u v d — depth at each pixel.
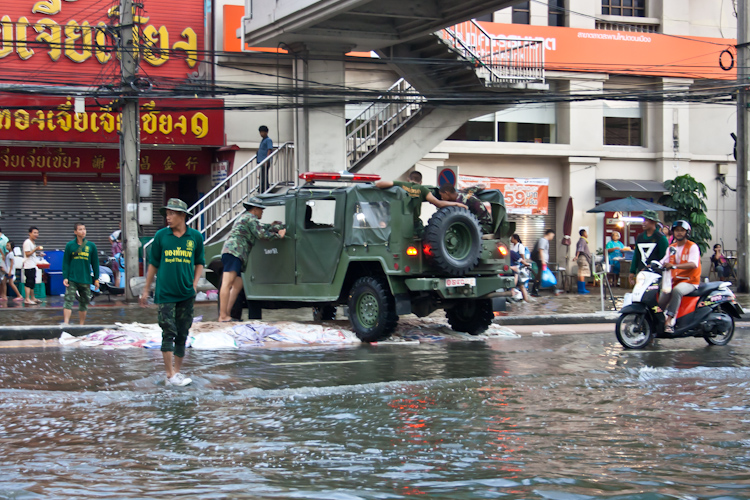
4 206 28.08
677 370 10.45
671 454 6.20
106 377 9.80
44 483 5.30
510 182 31.67
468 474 5.59
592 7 32.22
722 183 34.12
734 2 33.91
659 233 15.80
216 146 27.53
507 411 7.85
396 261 13.59
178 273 9.31
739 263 27.28
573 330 16.69
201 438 6.68
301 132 23.36
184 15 27.61
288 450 6.30
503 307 14.73
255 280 16.20
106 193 29.25
